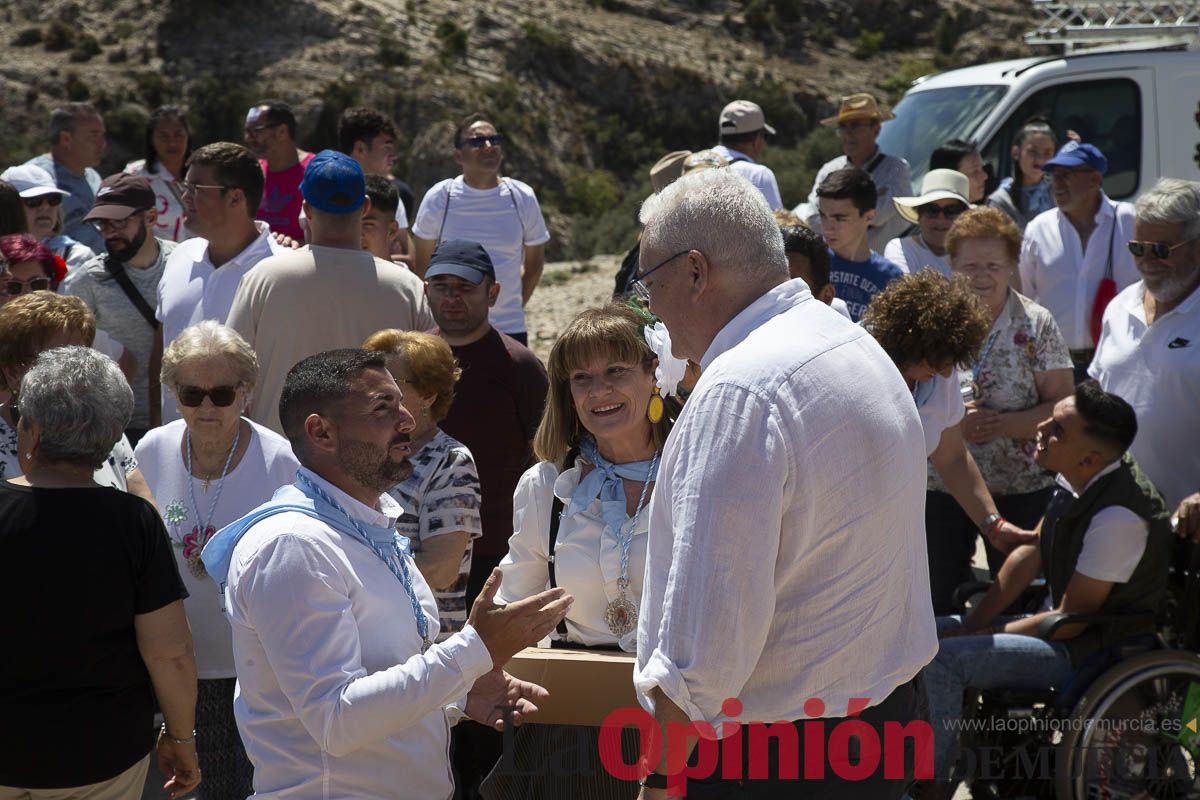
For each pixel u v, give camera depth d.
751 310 2.43
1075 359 6.50
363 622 2.57
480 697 2.86
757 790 2.40
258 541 2.50
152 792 4.44
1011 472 5.05
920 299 4.16
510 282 7.05
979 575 6.27
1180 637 4.21
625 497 3.23
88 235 7.23
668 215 2.46
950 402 4.36
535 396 4.60
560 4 62.03
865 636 2.36
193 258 5.01
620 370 3.15
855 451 2.30
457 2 57.81
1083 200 6.39
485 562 4.52
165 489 3.71
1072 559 4.08
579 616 3.23
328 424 2.61
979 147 9.45
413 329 4.55
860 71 61.56
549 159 51.69
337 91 50.88
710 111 57.00
